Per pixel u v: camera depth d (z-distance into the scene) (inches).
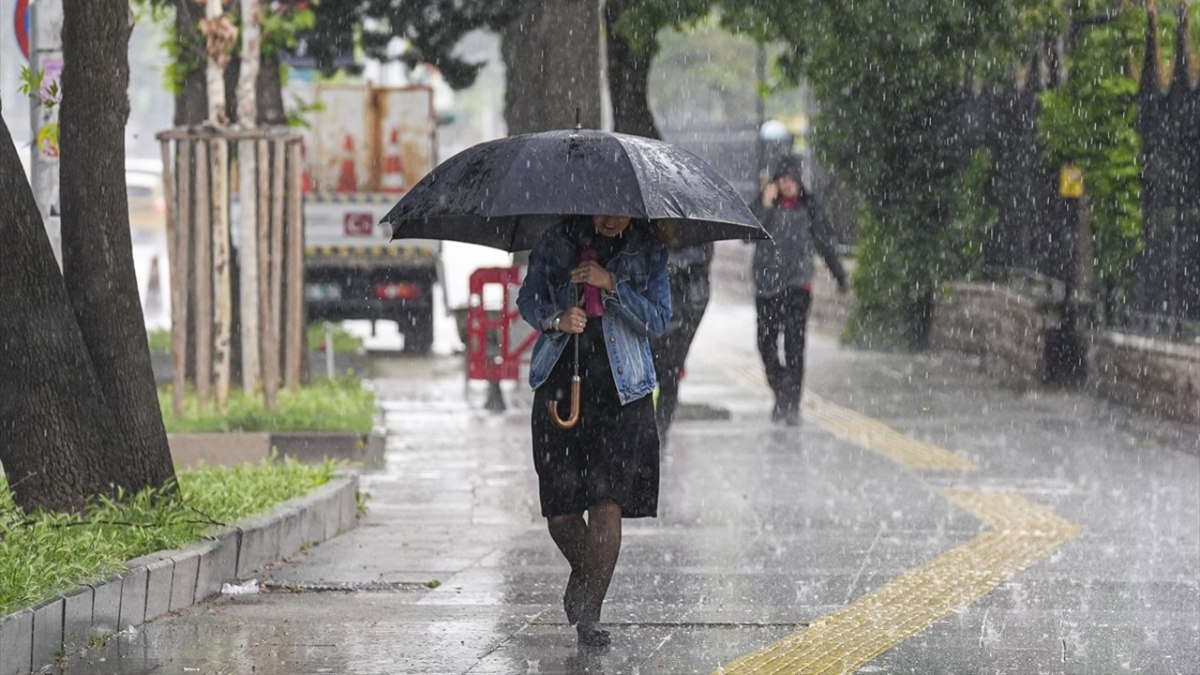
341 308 2881.4
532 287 857.5
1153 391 1940.2
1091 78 2155.5
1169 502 1364.4
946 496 1398.9
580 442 845.8
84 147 1028.5
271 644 825.5
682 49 5012.3
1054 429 1850.4
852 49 1691.7
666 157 843.4
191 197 1909.4
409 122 2962.6
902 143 2765.7
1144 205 2165.4
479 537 1194.6
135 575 859.4
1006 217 2699.3
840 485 1465.3
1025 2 1737.2
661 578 1027.9
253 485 1168.2
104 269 1029.8
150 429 1037.2
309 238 2874.0
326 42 2017.7
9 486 1002.7
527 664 791.1
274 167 1724.9
